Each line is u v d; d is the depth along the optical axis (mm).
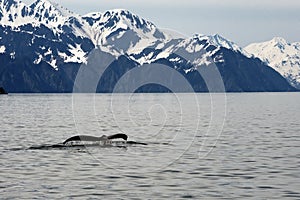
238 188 58781
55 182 61531
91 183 61125
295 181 62375
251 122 170125
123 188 58562
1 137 114562
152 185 60219
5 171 68625
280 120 180875
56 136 117125
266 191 57219
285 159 80375
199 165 74375
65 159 78812
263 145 100375
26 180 62656
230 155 85250
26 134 121938
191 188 58781
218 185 60344
